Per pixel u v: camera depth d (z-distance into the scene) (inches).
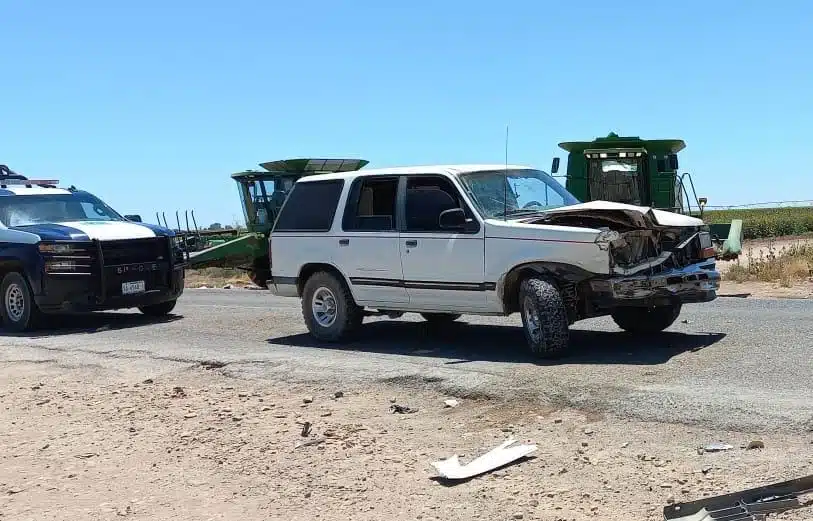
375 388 334.6
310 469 253.4
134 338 506.3
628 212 349.4
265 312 601.0
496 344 406.9
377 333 461.1
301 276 453.4
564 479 224.8
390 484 235.8
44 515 235.3
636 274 346.6
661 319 399.2
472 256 377.7
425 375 338.0
